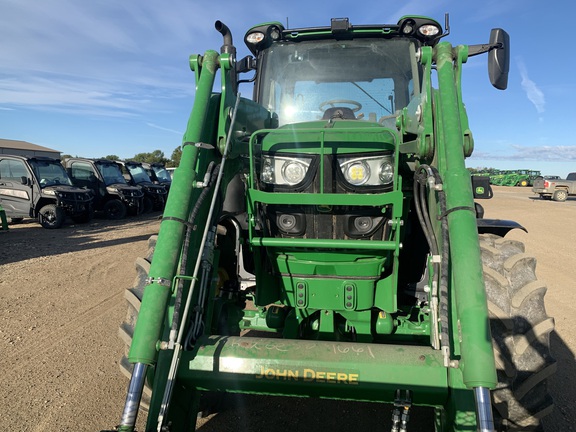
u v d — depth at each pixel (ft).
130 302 8.04
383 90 11.75
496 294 7.47
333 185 7.57
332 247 7.59
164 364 6.52
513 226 8.95
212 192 7.74
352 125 8.22
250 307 13.93
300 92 12.02
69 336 14.05
